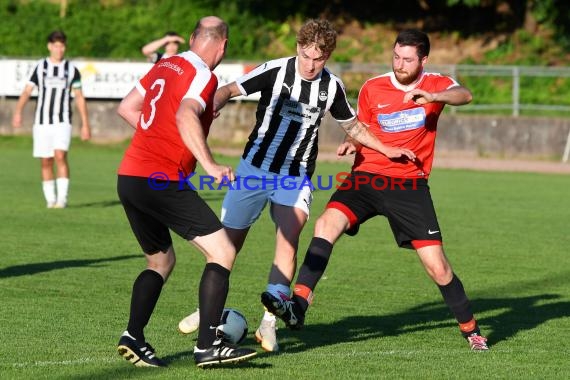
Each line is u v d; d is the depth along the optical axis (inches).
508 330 852.0
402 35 783.1
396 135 797.2
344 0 4143.7
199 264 1168.8
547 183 2400.3
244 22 3983.8
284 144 791.1
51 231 1412.4
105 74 3134.8
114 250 1253.7
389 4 4138.8
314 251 772.0
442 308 943.7
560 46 3873.0
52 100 1658.5
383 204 789.9
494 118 3051.2
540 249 1355.8
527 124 3036.4
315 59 756.6
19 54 3786.9
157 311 892.6
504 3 4013.3
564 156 3016.7
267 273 1116.5
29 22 3927.2
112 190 2005.4
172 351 741.9
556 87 3518.7
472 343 771.4
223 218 824.9
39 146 1673.2
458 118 3063.5
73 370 671.1
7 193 1894.7
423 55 781.9
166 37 1656.0
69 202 1780.3
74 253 1222.3
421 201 784.3
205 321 668.1
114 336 783.1
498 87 3508.9
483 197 2043.6
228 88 773.3
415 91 751.1
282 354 738.8
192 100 646.5
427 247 778.2
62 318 848.3
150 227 687.1
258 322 866.1
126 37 3855.8
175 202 668.1
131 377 654.5
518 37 3907.5
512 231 1536.7
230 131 3176.7
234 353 666.8
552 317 914.1
